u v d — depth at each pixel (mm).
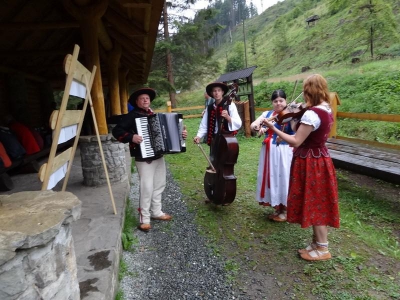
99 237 2850
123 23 5066
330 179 2721
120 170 4688
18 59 7562
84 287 2066
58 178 2404
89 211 3525
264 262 2932
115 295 2406
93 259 2455
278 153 3547
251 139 8992
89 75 3027
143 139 3318
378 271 2715
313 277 2662
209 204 4391
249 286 2604
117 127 3350
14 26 4418
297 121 2900
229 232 3543
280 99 3486
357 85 12461
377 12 19594
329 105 2707
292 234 3412
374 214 3840
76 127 2824
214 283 2656
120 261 2920
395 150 4711
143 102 3334
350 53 22578
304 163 2770
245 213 4031
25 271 1158
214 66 21281
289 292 2506
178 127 3430
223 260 2994
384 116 4852
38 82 9633
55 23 4512
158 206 3889
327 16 36906
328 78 15945
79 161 6527
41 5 5297
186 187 5273
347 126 8953
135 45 6438
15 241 1079
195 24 19203
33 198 1484
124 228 3578
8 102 7262
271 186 3617
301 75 23078
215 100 3984
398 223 3582
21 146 5000
